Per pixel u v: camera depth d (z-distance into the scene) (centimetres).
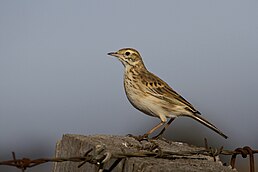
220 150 1009
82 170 1012
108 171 936
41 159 909
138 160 897
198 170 852
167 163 890
